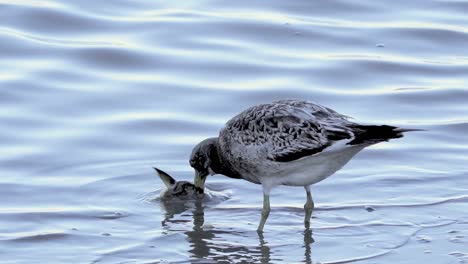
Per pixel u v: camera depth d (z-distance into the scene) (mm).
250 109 12859
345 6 21094
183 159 15016
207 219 12945
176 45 19125
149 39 19297
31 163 14539
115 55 18500
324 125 11953
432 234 12211
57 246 11828
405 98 17219
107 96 17000
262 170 12531
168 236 12266
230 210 13289
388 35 19891
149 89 17328
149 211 13156
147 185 14062
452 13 20969
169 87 17422
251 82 17781
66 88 17172
